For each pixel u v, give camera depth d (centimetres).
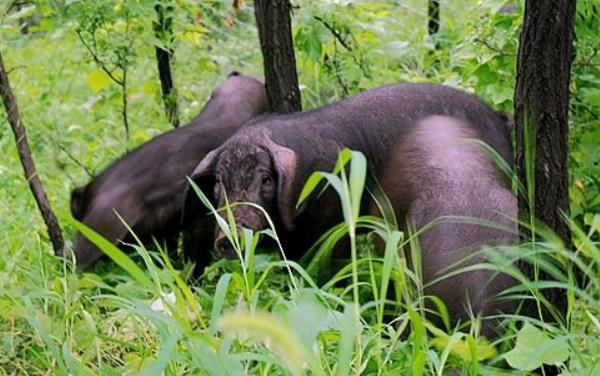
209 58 1622
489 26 1233
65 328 876
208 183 1141
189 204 1168
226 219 1074
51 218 1153
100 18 1372
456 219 887
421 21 1900
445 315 805
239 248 885
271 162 1097
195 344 731
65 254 1107
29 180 1146
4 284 1013
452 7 1883
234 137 1131
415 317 737
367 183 1141
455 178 941
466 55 1246
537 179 812
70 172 1512
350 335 666
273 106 1225
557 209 817
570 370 788
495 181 937
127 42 1402
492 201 903
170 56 1464
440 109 1180
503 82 1209
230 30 1725
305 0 1341
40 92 1894
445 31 1741
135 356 830
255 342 793
